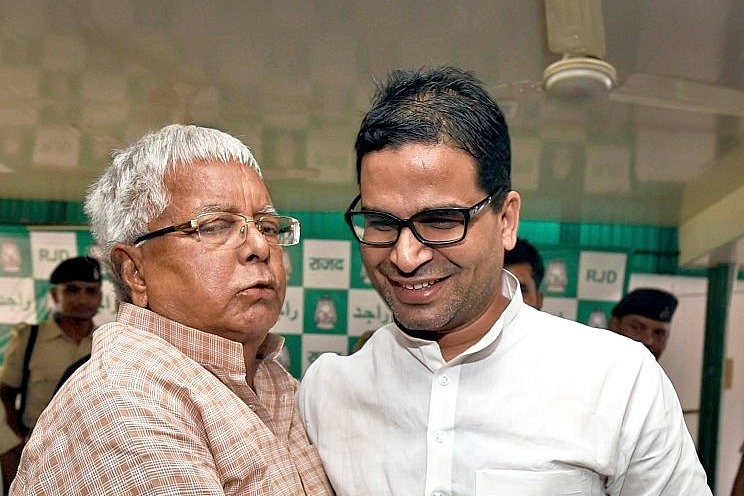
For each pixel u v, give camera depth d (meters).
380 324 3.25
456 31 1.61
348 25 1.59
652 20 1.55
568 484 0.96
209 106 2.08
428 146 0.86
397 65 1.79
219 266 0.97
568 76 1.75
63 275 2.96
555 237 3.38
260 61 1.79
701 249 3.17
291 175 2.75
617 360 1.02
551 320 1.09
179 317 0.99
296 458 1.07
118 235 1.00
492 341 1.00
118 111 2.13
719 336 3.37
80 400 0.86
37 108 2.10
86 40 1.68
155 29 1.63
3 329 3.05
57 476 0.85
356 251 3.26
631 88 1.91
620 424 0.98
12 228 3.13
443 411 1.01
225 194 0.98
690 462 1.03
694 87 1.89
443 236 0.88
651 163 2.56
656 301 3.10
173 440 0.85
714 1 1.46
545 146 2.41
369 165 0.89
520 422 0.99
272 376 1.15
